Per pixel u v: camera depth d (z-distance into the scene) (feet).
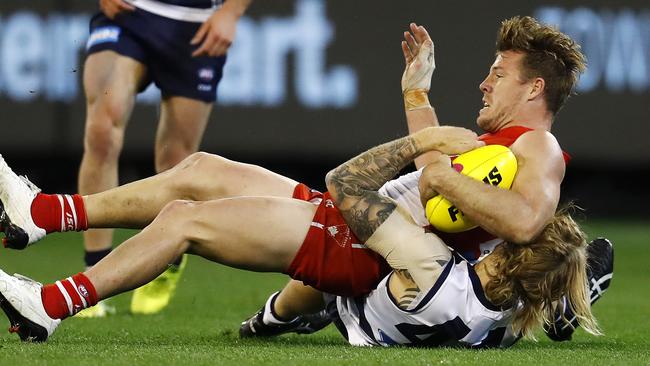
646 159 115.24
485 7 112.16
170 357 37.91
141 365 35.83
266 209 40.86
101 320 56.08
